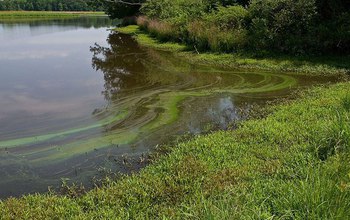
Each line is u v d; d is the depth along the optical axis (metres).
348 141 5.49
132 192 5.18
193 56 16.73
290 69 13.30
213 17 18.52
